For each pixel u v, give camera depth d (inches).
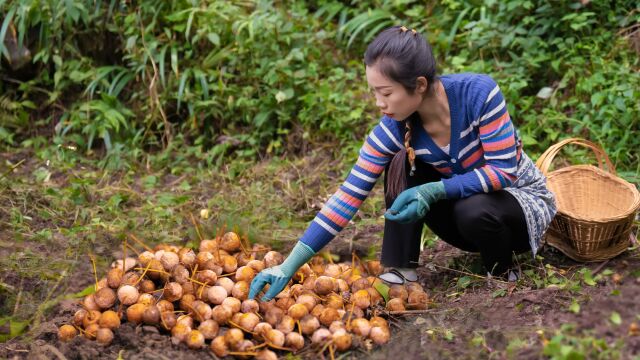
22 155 203.9
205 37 211.6
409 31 106.5
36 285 137.8
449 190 115.0
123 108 207.8
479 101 110.7
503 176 114.2
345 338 111.5
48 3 209.6
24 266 143.6
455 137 113.9
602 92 177.0
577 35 197.6
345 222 120.3
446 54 209.0
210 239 152.6
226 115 205.3
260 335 114.7
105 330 115.6
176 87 209.2
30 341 119.1
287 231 162.7
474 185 114.4
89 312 119.6
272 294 120.3
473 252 139.5
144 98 211.0
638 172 166.4
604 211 143.9
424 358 108.3
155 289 129.8
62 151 200.5
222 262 132.8
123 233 155.8
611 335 102.9
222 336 113.6
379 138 118.0
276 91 199.6
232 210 169.6
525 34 203.2
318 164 191.8
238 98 204.8
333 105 196.9
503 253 123.6
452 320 118.3
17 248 151.4
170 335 118.8
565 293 117.2
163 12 213.5
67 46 214.5
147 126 207.8
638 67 189.6
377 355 111.5
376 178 120.6
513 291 122.3
